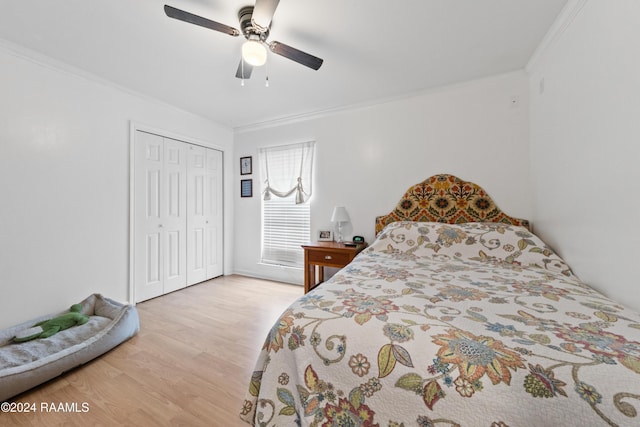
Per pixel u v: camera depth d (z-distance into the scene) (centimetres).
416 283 136
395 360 75
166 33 171
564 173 163
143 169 275
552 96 179
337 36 176
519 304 106
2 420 125
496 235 203
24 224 194
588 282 138
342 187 307
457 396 65
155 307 262
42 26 164
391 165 280
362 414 75
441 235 219
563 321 90
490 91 235
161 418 126
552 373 63
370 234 292
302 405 83
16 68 188
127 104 257
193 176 331
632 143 105
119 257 253
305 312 99
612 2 117
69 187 218
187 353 181
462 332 81
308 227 336
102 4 145
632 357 66
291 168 339
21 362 151
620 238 113
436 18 159
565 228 163
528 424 59
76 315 196
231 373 160
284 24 164
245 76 198
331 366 82
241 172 382
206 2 144
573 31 150
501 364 67
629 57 107
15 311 190
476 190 242
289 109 310
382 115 283
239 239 386
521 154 226
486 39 181
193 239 333
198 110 313
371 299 111
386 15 156
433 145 259
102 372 160
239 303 273
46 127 203
